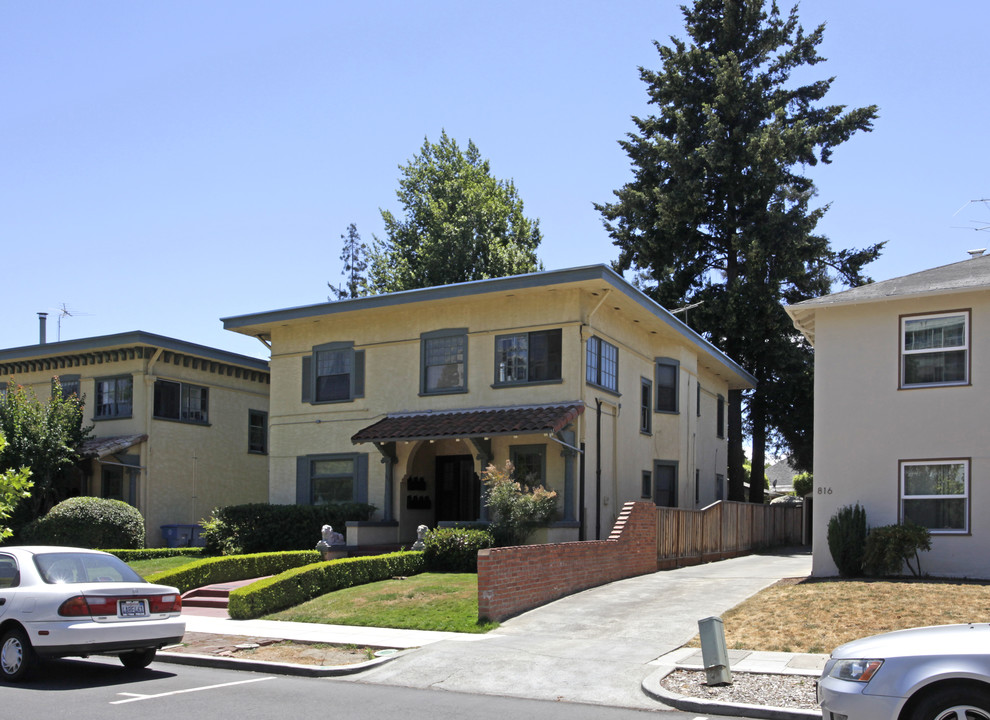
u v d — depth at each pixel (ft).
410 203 153.69
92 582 37.50
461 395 75.61
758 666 35.55
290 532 75.82
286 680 36.63
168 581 58.23
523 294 73.10
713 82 124.88
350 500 80.43
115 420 95.96
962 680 22.38
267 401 110.11
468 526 66.13
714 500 106.73
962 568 54.75
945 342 57.11
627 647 40.06
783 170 120.47
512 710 30.63
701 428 102.06
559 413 68.39
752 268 114.11
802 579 57.36
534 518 64.54
